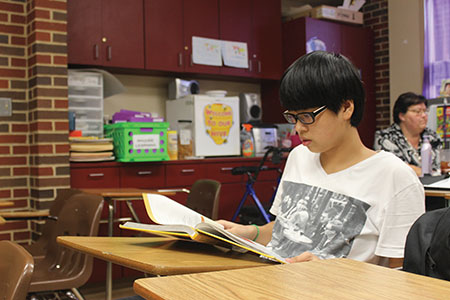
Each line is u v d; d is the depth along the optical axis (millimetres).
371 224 1193
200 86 4879
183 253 981
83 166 3451
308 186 1312
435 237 917
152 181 3766
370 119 5609
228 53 4547
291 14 5340
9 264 1212
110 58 3863
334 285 652
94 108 3703
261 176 4449
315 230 1243
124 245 1060
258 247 989
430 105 3221
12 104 3410
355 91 1176
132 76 4453
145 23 4051
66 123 3359
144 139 3639
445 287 646
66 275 2006
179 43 4246
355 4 5469
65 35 3361
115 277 3576
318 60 1168
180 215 1119
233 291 622
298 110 1185
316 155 1351
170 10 4191
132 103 4457
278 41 4930
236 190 4254
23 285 1104
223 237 992
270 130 4656
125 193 2758
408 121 3229
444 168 2840
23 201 3451
